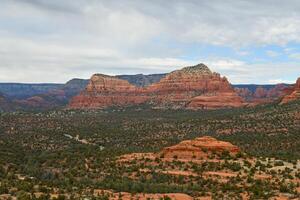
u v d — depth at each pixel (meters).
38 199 100.94
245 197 108.38
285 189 113.44
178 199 105.50
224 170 131.50
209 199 106.75
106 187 117.94
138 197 106.50
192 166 134.62
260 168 133.25
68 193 110.25
